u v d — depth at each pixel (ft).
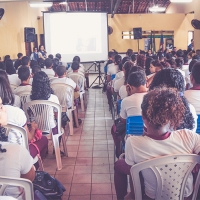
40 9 44.09
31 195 4.70
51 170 10.18
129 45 44.80
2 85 7.23
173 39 44.47
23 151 4.78
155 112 4.53
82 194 8.56
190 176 5.17
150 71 14.69
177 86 6.93
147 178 4.98
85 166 10.46
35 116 9.57
